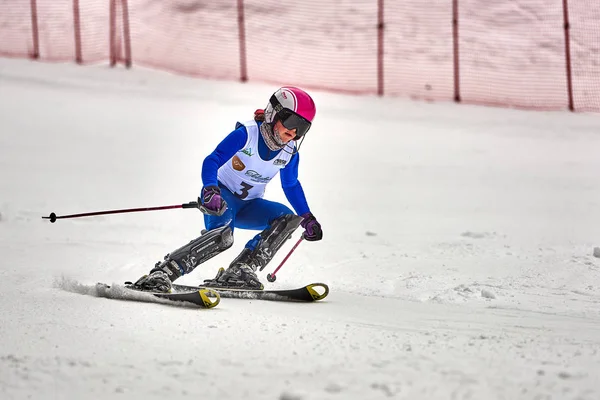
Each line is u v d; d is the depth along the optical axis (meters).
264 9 89.19
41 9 83.88
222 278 16.23
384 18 87.56
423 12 89.12
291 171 17.09
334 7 90.00
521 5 90.88
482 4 91.00
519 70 76.62
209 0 90.25
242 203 16.97
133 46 76.06
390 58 78.06
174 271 15.22
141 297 14.55
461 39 82.88
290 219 16.55
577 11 89.69
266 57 76.75
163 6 87.31
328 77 72.38
